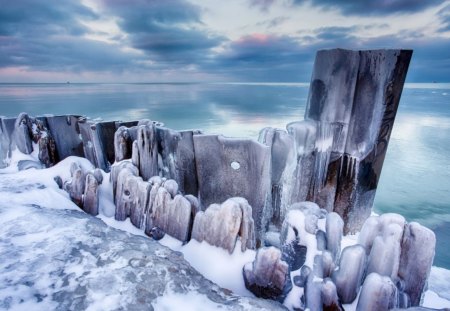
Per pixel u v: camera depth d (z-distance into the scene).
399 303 2.37
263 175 4.08
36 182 4.82
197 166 4.75
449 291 4.26
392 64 4.17
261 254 2.69
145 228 3.83
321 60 4.58
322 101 4.70
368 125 4.55
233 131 30.48
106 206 4.34
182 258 3.12
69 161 5.70
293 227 3.08
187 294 2.55
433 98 79.31
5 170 5.40
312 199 4.97
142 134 4.54
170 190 3.76
